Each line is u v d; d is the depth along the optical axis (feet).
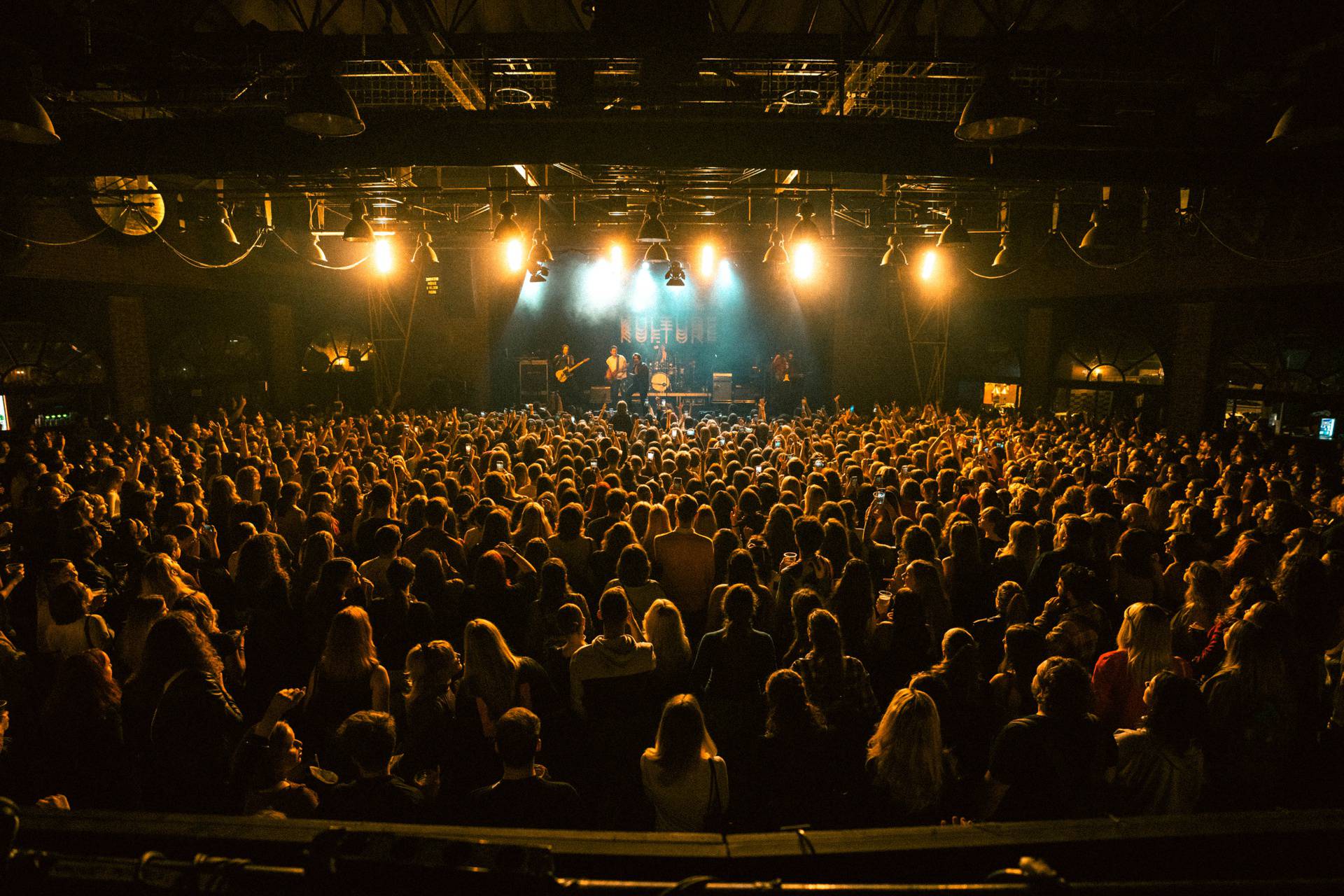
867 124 20.16
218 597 16.21
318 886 4.07
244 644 13.73
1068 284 55.57
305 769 10.83
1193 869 4.48
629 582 14.35
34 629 15.12
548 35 18.54
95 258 44.47
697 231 60.64
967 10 21.52
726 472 26.35
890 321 67.10
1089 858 4.49
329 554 15.24
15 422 43.37
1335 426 41.52
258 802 8.75
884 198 38.27
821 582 15.12
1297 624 11.68
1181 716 8.29
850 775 9.55
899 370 67.62
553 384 73.15
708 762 8.96
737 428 45.65
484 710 10.90
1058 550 14.98
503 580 14.17
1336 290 40.19
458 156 20.18
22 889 4.08
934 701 10.11
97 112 27.50
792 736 9.49
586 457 29.78
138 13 19.97
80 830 4.48
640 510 19.42
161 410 50.44
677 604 17.01
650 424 53.57
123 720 10.23
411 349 65.00
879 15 18.42
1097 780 8.46
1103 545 16.66
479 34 18.47
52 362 45.01
